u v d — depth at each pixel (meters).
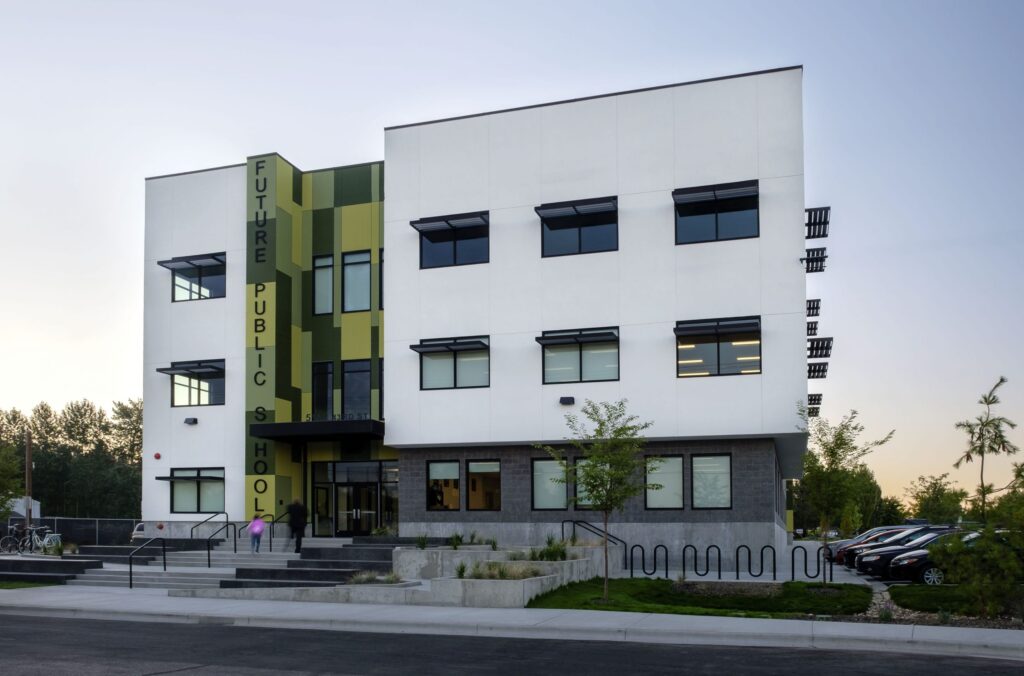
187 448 36.94
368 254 37.31
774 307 29.27
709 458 29.97
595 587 22.45
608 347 30.89
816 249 32.56
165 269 38.25
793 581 23.41
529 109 32.62
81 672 12.12
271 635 15.98
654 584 23.45
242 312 36.81
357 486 36.72
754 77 30.27
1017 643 13.88
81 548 31.52
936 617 17.89
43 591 23.66
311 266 37.97
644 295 30.58
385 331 33.44
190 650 14.14
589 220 31.62
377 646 14.58
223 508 36.22
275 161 36.72
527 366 31.62
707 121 30.55
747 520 29.25
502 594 19.17
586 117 31.92
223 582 24.05
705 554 29.44
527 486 31.77
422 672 12.14
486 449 32.50
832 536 72.50
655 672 12.12
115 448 108.19
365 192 37.66
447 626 16.55
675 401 29.83
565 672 12.14
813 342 36.53
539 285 31.81
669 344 30.14
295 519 29.64
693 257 30.22
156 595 22.42
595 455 22.12
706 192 29.77
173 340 37.72
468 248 32.97
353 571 23.62
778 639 14.97
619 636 15.59
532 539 31.38
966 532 19.25
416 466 33.22
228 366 36.78
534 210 32.00
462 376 32.53
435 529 32.59
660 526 29.94
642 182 31.02
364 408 36.62
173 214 38.31
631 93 31.48
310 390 37.34
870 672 12.11
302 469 37.19
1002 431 39.56
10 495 27.89
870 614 19.09
